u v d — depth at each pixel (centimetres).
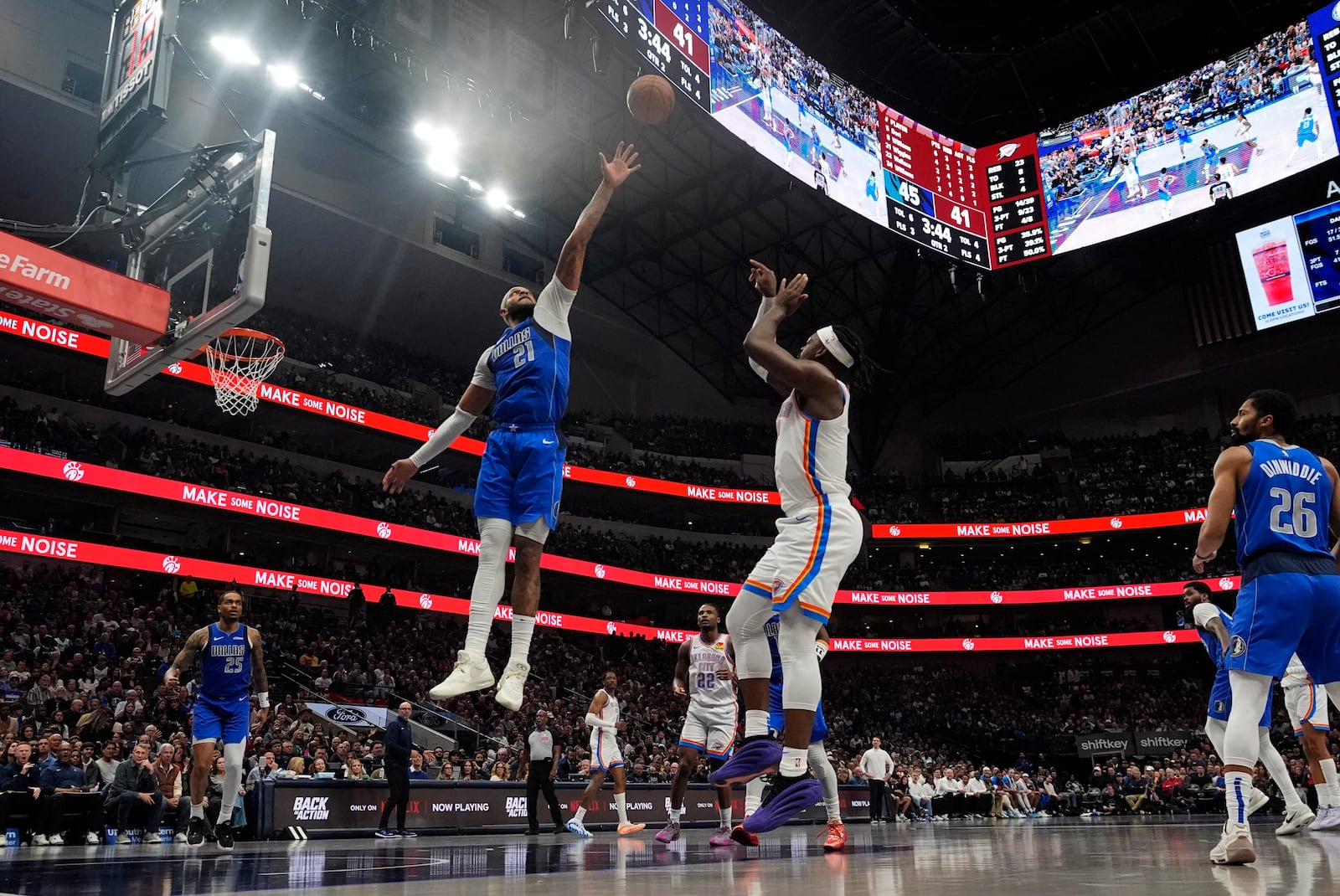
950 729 3606
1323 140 2777
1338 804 739
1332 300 3316
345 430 3131
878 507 4262
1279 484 412
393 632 2702
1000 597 3866
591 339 4012
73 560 2247
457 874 370
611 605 3903
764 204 3469
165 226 1004
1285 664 390
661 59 2373
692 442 4150
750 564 3962
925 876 322
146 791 1128
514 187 3353
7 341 2372
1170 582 3728
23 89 2362
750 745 475
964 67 3459
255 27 2444
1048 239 3222
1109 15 3186
